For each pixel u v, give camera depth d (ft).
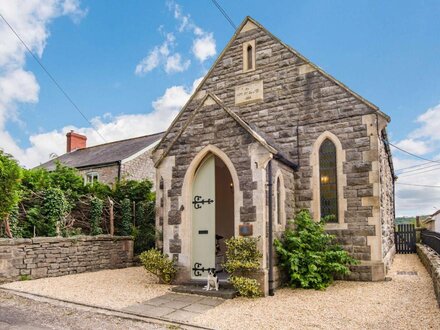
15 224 32.24
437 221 87.35
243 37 38.63
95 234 39.83
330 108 33.24
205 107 29.48
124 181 48.88
